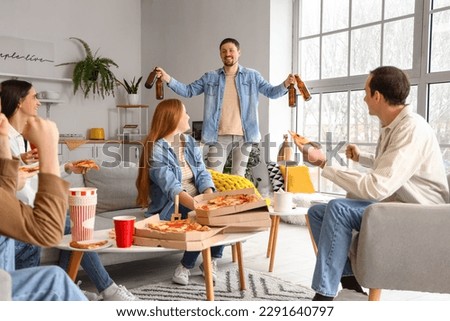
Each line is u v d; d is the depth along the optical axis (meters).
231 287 2.65
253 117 4.07
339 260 1.97
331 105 4.96
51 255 2.33
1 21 5.86
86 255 2.17
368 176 1.97
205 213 1.94
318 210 2.33
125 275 2.95
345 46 4.82
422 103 4.14
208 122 4.11
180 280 2.70
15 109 2.39
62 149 5.91
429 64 4.11
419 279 1.83
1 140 1.25
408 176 1.98
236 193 2.25
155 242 1.78
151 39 6.84
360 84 4.65
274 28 5.14
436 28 4.06
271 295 2.51
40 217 1.09
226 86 4.06
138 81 6.62
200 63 6.02
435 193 2.08
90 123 6.60
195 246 1.74
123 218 1.81
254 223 1.96
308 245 3.74
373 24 4.56
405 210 1.81
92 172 3.23
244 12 5.38
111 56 6.77
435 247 1.80
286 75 5.25
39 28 6.14
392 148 2.00
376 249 1.83
